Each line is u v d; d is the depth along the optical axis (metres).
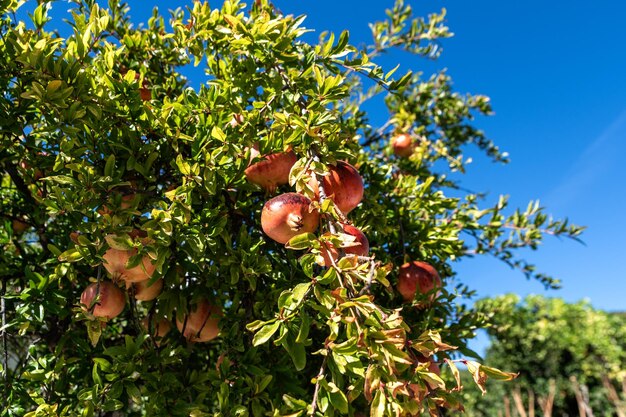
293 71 0.69
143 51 1.01
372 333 0.43
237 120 0.76
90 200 0.63
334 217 0.51
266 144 0.67
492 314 1.43
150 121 0.74
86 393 0.61
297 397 0.74
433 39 1.53
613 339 3.57
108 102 0.69
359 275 0.48
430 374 0.44
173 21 0.89
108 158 0.64
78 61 0.69
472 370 0.44
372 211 0.88
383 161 1.39
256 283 0.76
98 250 0.61
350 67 0.65
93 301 0.60
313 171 0.54
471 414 3.58
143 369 0.67
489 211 1.19
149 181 0.75
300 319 0.51
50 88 0.61
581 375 3.50
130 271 0.66
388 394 0.43
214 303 0.76
